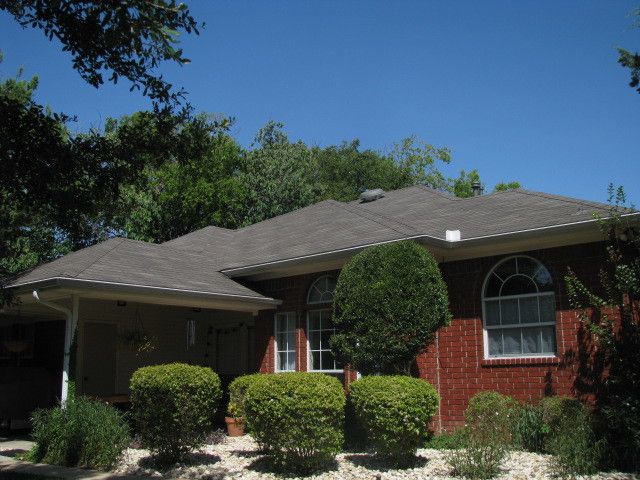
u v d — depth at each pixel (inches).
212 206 1218.6
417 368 483.2
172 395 361.4
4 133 260.4
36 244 814.5
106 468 369.1
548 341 442.6
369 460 368.2
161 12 246.5
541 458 354.6
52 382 600.7
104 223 1055.0
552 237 430.9
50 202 283.4
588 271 424.2
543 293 447.2
